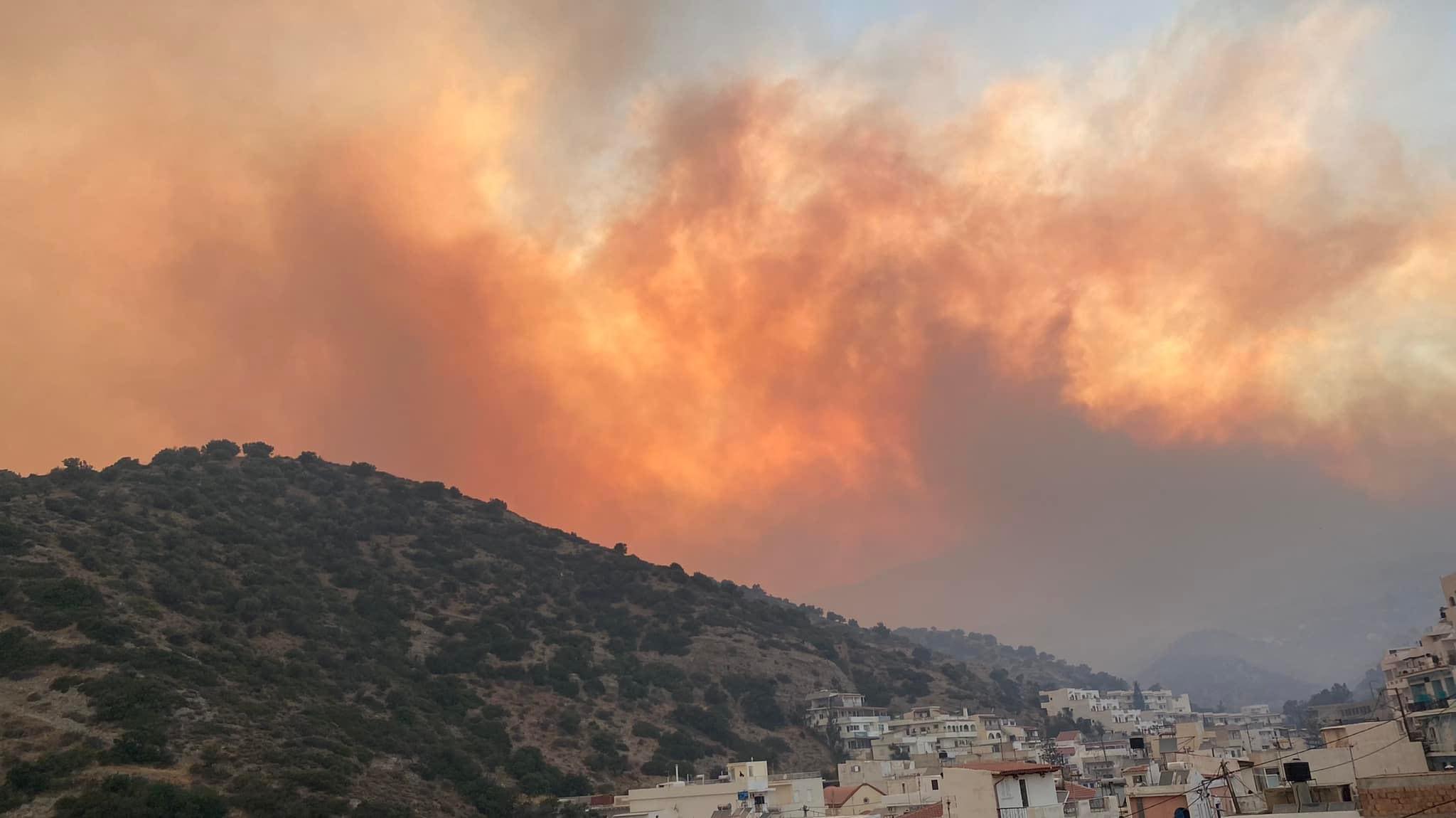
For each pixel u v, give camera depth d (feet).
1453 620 322.75
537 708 538.47
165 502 563.89
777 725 630.74
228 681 384.06
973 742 599.16
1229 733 485.15
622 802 384.88
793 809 344.49
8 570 392.06
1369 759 217.36
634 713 579.48
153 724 318.24
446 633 582.76
